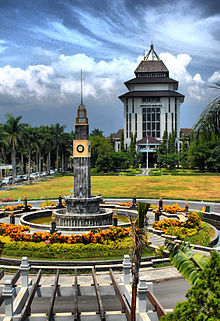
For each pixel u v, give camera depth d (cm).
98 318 1284
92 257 2086
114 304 1470
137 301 1278
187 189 6988
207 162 11331
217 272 898
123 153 13400
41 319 1260
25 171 13100
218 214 3847
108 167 12006
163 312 1203
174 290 1647
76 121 3075
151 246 2289
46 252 2106
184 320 890
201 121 1081
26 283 1517
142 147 15562
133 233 966
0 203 5050
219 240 2911
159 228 2827
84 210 3047
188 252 1022
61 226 2936
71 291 1568
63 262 1984
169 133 14225
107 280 1808
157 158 14375
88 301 1503
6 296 1231
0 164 10950
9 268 1922
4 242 2248
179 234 2631
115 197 5700
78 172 3088
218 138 1077
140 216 952
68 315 1270
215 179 9144
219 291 872
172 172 11388
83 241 2267
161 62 16375
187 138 16275
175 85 16375
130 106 15962
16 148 7938
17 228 2634
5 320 1198
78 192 3095
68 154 13375
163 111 15775
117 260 2023
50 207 4106
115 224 2780
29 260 2006
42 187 7481
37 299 1517
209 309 875
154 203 5078
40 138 9756
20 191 6694
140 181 8806
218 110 1060
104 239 2305
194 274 950
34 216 3759
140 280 1267
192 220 3022
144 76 16288
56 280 1514
